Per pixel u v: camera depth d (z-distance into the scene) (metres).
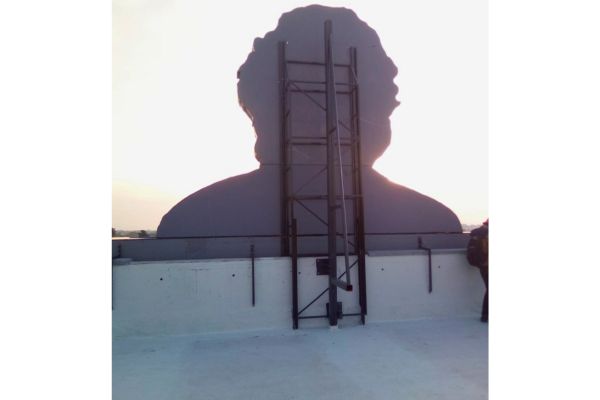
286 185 6.81
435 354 5.17
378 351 5.29
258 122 6.92
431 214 7.48
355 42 7.39
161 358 5.09
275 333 6.15
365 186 7.21
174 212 6.69
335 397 3.97
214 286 6.20
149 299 6.02
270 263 6.38
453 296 6.99
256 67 7.00
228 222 6.78
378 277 6.77
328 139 6.49
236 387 4.22
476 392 4.05
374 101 7.38
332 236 6.34
